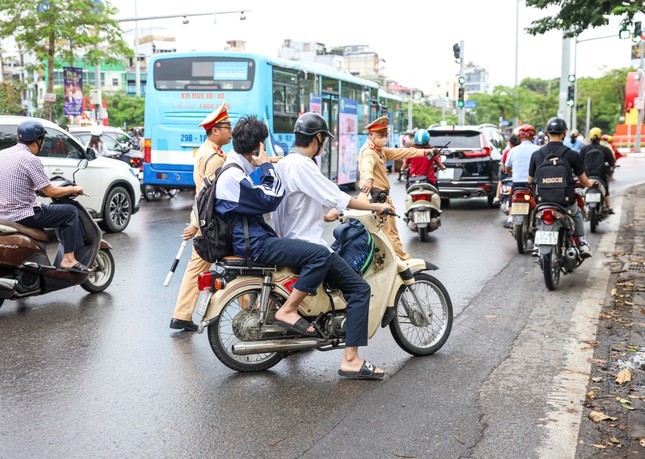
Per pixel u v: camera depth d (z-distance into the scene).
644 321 6.60
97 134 18.11
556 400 4.77
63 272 7.30
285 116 16.06
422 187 11.51
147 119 15.63
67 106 27.28
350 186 22.20
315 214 5.14
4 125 10.48
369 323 5.30
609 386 5.02
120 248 10.70
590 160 12.23
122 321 6.77
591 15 14.70
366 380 5.16
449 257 10.11
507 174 13.99
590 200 12.08
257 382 5.13
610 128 81.94
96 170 11.88
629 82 60.44
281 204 5.16
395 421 4.43
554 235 7.72
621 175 27.83
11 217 6.98
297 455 3.98
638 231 12.38
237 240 5.00
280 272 5.11
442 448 4.07
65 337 6.24
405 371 5.36
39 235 7.16
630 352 5.73
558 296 7.69
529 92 80.88
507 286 8.23
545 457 3.96
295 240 4.99
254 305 5.25
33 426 4.38
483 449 4.05
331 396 4.86
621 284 8.16
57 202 7.45
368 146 7.97
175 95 15.38
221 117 6.15
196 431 4.30
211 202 4.97
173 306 7.34
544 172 7.92
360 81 21.81
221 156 6.18
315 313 5.19
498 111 70.25
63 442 4.16
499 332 6.36
